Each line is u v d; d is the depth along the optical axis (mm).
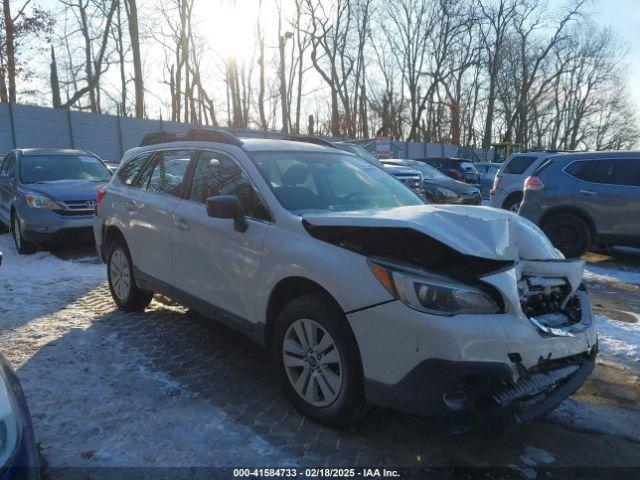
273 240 3598
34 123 22062
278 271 3500
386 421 3492
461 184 16250
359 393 3146
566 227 9148
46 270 7695
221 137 4527
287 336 3518
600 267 8820
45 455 3025
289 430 3355
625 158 8711
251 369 4277
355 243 3213
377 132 43594
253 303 3764
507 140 48531
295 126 39344
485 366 2785
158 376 4086
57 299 6113
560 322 3295
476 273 2998
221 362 4398
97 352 4527
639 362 4617
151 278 4980
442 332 2762
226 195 4047
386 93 43812
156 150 5305
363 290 3002
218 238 4059
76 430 3295
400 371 2877
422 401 2832
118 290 5688
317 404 3361
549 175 9320
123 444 3156
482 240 3105
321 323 3250
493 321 2852
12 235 9680
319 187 4176
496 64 44938
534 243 3490
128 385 3920
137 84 28656
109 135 24391
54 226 8375
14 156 10133
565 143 59312
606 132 59875
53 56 28281
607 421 3619
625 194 8508
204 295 4270
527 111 49625
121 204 5422
